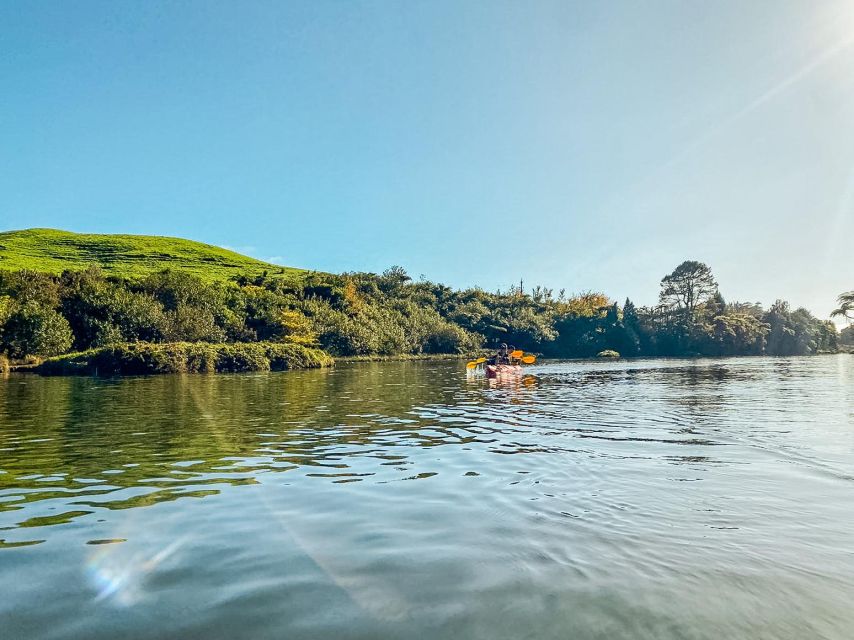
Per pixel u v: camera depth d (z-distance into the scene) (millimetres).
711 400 16328
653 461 7539
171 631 3152
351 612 3357
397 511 5375
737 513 5188
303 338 56125
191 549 4414
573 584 3703
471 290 100750
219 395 18359
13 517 5242
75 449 8641
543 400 16578
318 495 5965
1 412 13508
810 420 11680
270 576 3887
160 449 8633
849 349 106062
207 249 116562
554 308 104812
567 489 6102
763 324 91875
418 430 10555
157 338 45500
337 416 12734
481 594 3570
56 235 108625
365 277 87625
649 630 3123
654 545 4391
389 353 67500
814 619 3238
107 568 4043
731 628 3139
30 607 3447
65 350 40688
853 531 4695
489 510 5371
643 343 88750
